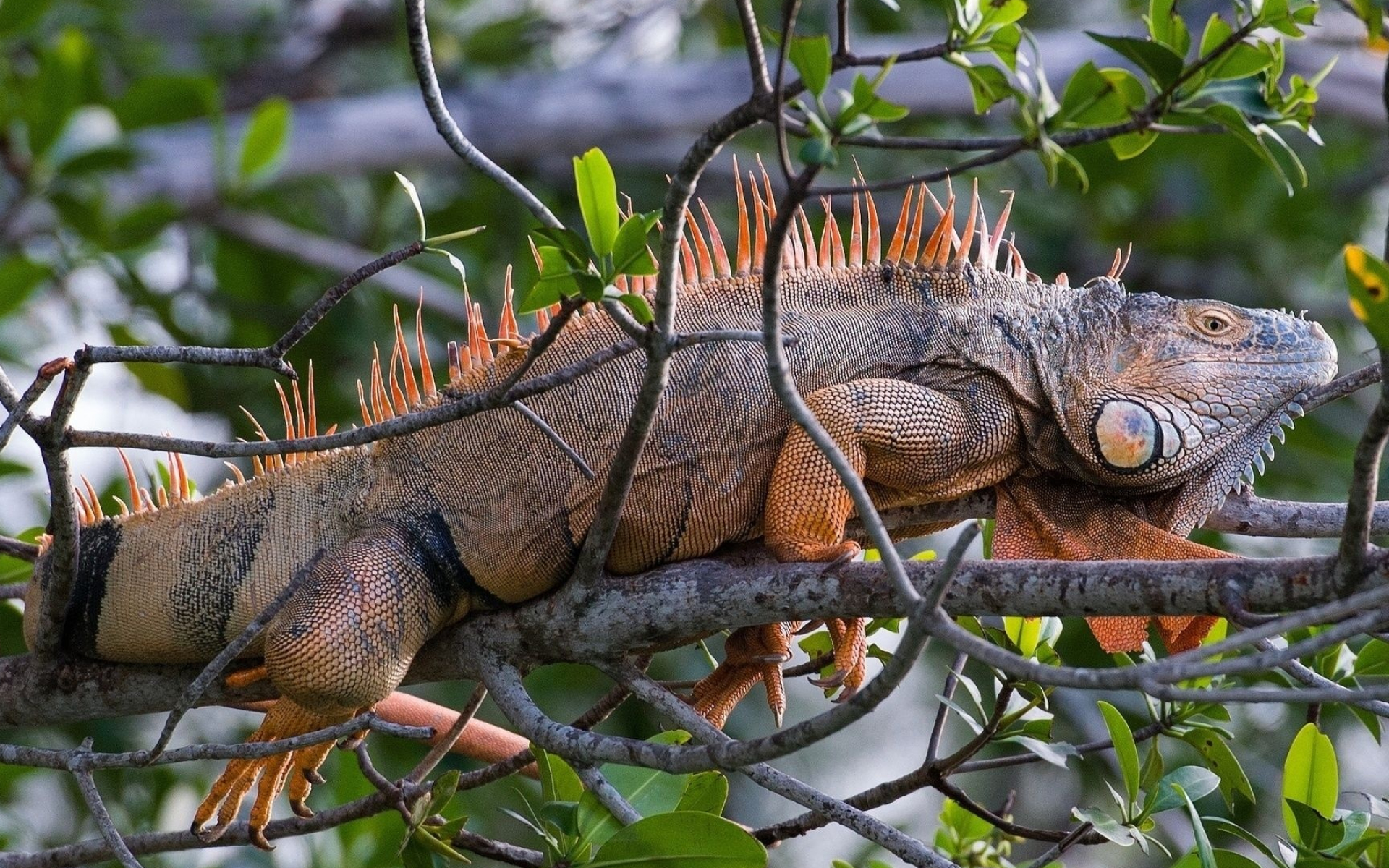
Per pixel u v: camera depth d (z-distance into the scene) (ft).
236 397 56.24
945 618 20.20
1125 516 31.71
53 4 48.37
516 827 49.96
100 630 30.37
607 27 65.77
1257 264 62.80
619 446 28.07
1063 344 31.71
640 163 62.54
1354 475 21.13
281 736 29.14
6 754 25.99
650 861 25.68
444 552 29.68
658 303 22.89
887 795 28.81
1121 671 18.90
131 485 32.35
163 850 29.22
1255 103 23.21
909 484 30.35
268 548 30.27
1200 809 46.26
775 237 20.54
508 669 28.86
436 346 57.41
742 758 22.66
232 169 54.19
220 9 65.92
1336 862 25.20
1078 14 66.33
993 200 63.46
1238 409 31.32
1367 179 62.85
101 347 24.32
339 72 66.69
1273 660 18.99
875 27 64.49
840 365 30.50
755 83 21.21
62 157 46.55
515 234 59.62
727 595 27.04
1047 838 28.22
